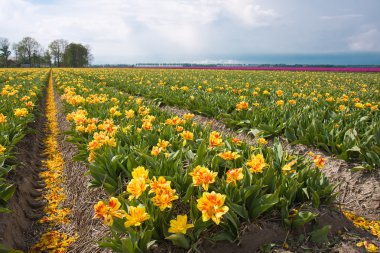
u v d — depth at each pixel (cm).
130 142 518
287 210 331
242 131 748
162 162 383
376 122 614
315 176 377
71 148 696
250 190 331
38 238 402
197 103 980
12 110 816
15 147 619
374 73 3559
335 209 370
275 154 423
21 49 9306
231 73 3388
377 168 495
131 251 276
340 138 591
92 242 368
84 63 10188
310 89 1392
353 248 317
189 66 7181
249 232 315
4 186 425
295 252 306
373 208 429
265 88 1455
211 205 255
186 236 306
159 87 1472
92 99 897
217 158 388
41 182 564
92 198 446
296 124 664
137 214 264
